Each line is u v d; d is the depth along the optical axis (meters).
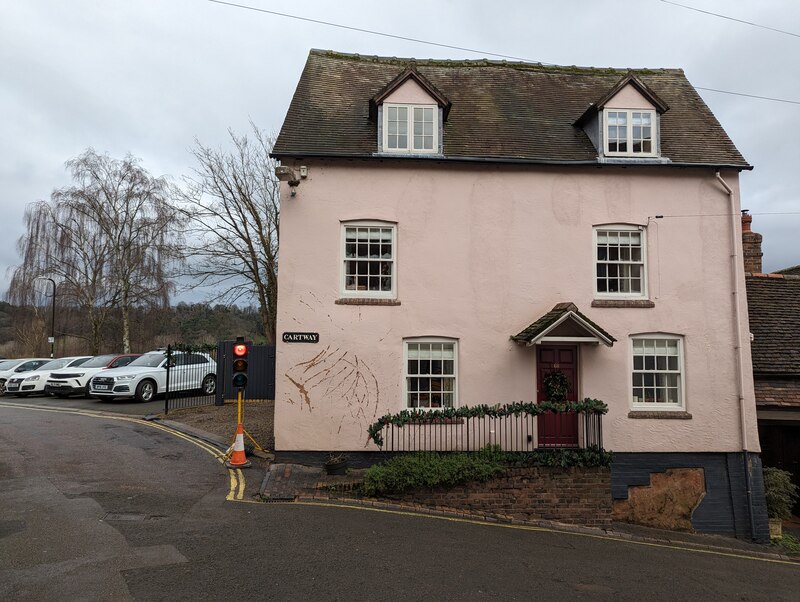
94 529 6.72
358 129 11.98
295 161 11.23
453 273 11.32
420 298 11.21
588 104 13.79
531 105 13.54
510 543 7.88
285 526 7.36
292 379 10.83
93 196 31.75
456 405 11.09
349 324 11.02
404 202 11.35
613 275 11.83
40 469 9.57
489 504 9.53
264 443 12.25
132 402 18.67
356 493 9.32
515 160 11.46
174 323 37.41
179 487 8.90
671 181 11.90
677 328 11.54
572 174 11.75
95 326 33.25
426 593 5.60
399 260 11.25
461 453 10.50
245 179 23.97
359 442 10.84
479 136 12.16
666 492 11.21
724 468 11.33
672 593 6.67
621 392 11.32
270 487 9.20
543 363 11.46
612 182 11.80
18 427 13.67
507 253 11.47
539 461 9.72
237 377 10.55
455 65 14.60
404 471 9.38
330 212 11.19
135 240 32.66
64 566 5.61
